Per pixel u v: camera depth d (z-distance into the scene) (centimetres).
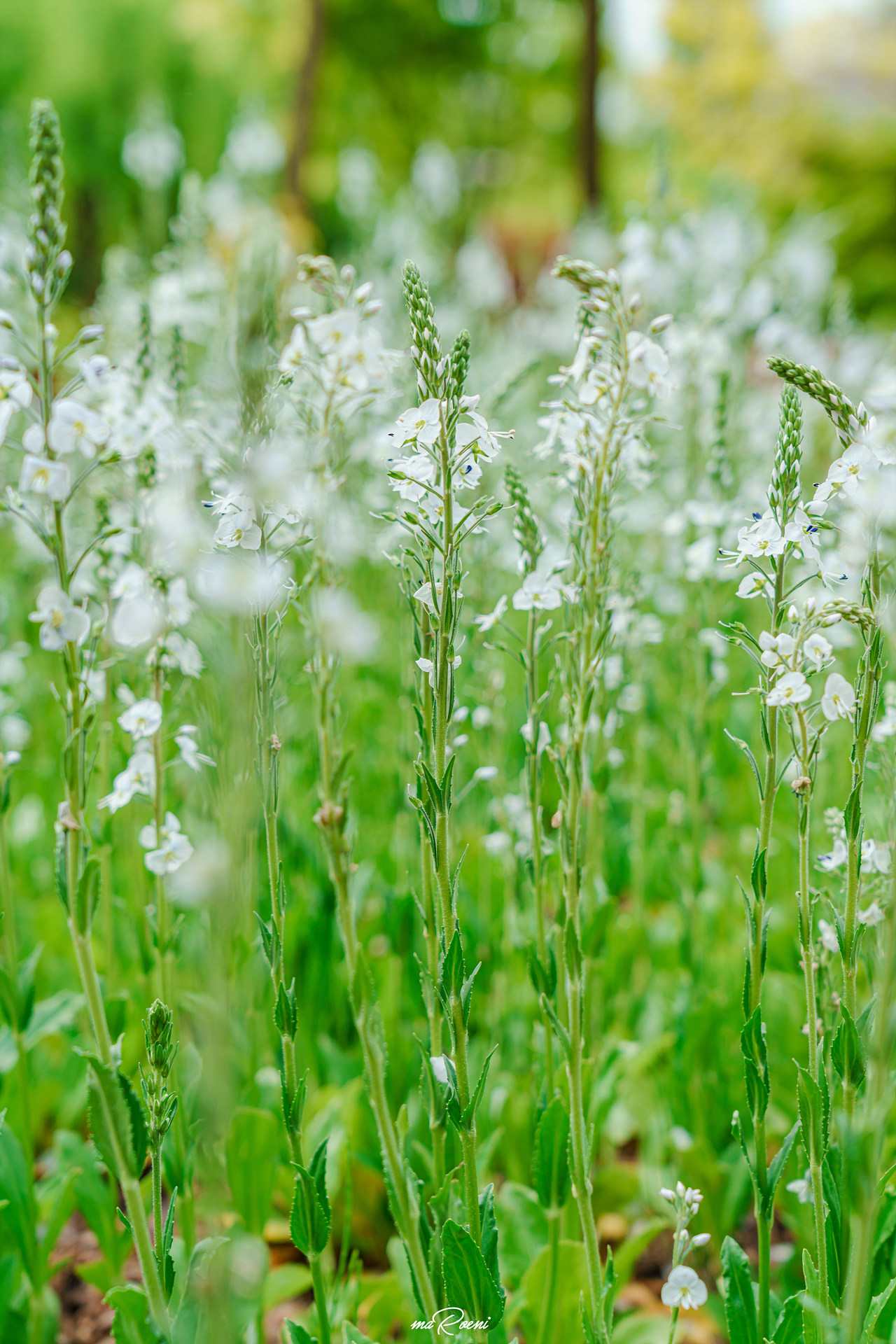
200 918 174
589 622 177
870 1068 158
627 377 169
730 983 310
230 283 134
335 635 137
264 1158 221
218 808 144
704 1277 262
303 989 282
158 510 148
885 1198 182
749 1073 171
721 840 459
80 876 163
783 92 1900
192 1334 159
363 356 151
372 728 418
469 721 335
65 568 161
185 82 1989
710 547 305
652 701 338
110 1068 153
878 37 2075
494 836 270
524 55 2281
